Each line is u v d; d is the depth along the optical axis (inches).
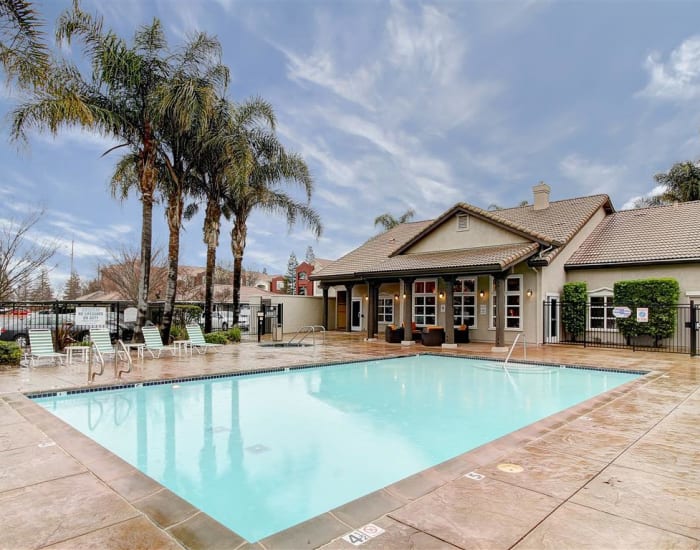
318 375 443.2
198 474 192.1
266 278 2682.1
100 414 285.6
